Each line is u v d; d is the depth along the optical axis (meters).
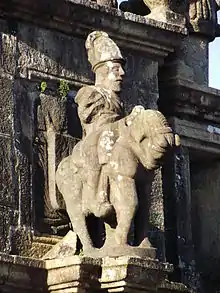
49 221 11.91
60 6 12.16
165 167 13.39
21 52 12.07
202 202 14.12
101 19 12.48
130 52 12.91
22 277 11.30
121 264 11.10
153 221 12.63
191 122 13.61
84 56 12.53
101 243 11.82
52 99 12.20
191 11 13.79
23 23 12.14
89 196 11.52
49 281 11.38
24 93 12.02
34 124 12.03
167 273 11.68
